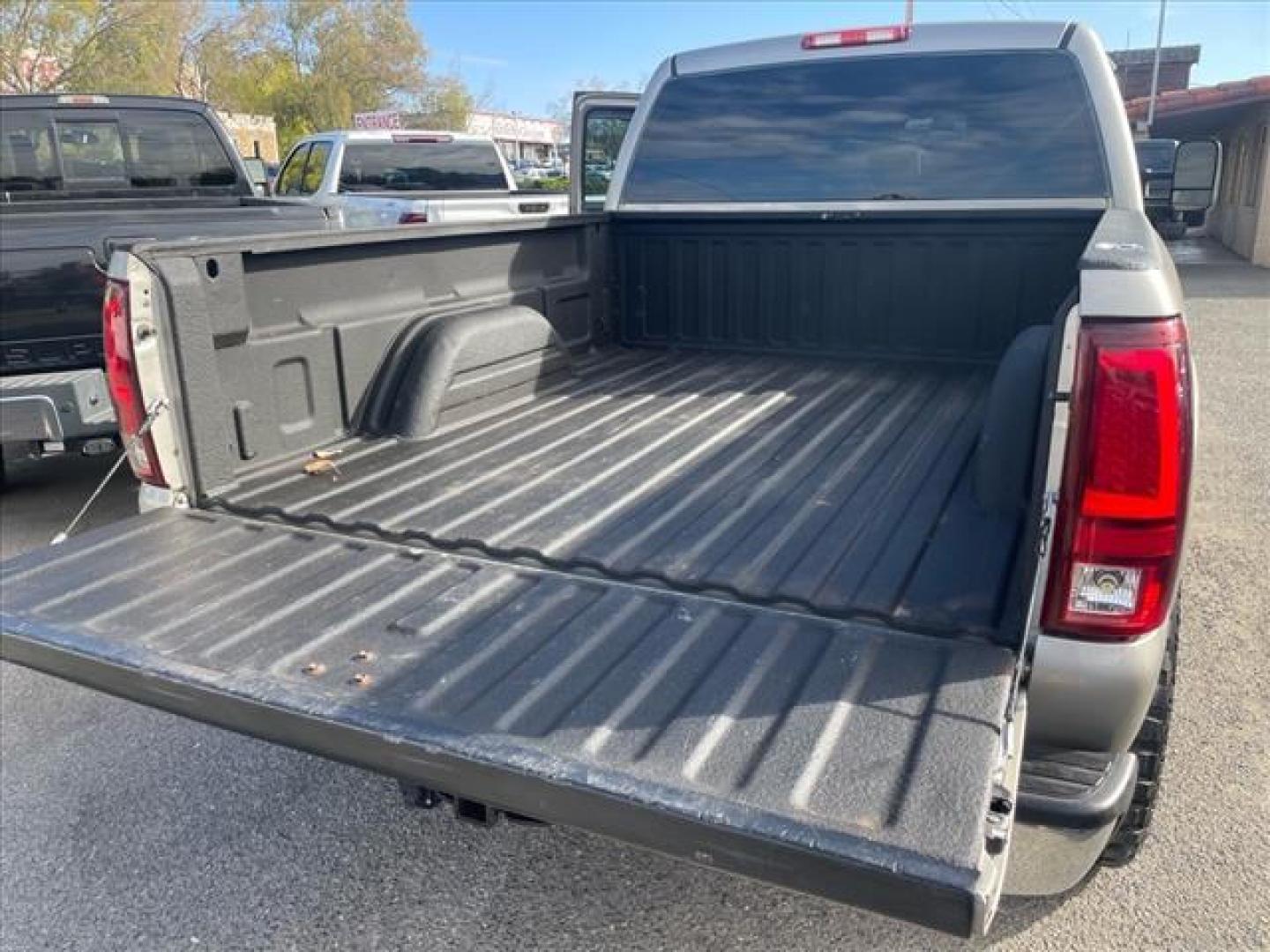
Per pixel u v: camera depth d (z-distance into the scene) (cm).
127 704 377
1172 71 4622
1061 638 177
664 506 266
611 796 156
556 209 958
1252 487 594
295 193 1046
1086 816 184
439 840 292
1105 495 168
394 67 4272
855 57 392
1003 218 376
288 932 257
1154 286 165
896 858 140
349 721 178
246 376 281
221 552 246
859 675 181
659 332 451
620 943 251
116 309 250
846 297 412
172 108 654
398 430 324
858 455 299
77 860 285
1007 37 371
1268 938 246
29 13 2716
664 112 431
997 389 248
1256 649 392
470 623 209
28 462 701
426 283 343
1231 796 300
